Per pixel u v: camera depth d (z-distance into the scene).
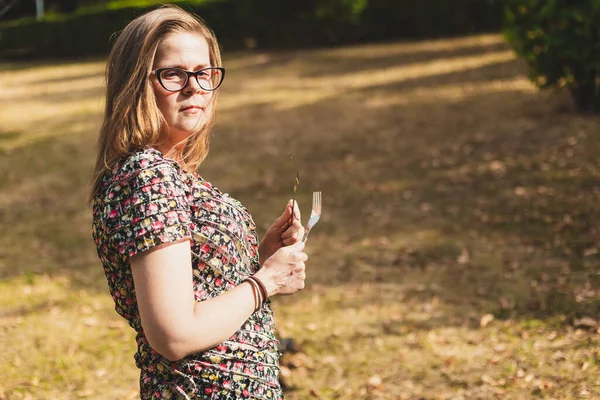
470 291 5.33
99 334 5.08
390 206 7.43
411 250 6.26
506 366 4.25
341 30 20.70
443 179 8.03
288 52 19.72
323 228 7.01
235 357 1.77
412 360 4.45
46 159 10.44
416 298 5.32
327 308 5.29
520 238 6.22
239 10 21.33
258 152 9.87
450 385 4.13
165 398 1.76
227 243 1.77
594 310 4.78
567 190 7.14
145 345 1.80
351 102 12.36
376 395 4.10
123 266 1.69
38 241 7.20
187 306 1.60
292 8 21.09
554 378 4.06
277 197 8.08
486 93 11.62
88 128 12.24
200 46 1.79
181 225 1.63
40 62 23.31
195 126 1.79
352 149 9.62
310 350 4.66
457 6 19.55
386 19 20.31
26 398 4.23
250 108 12.65
